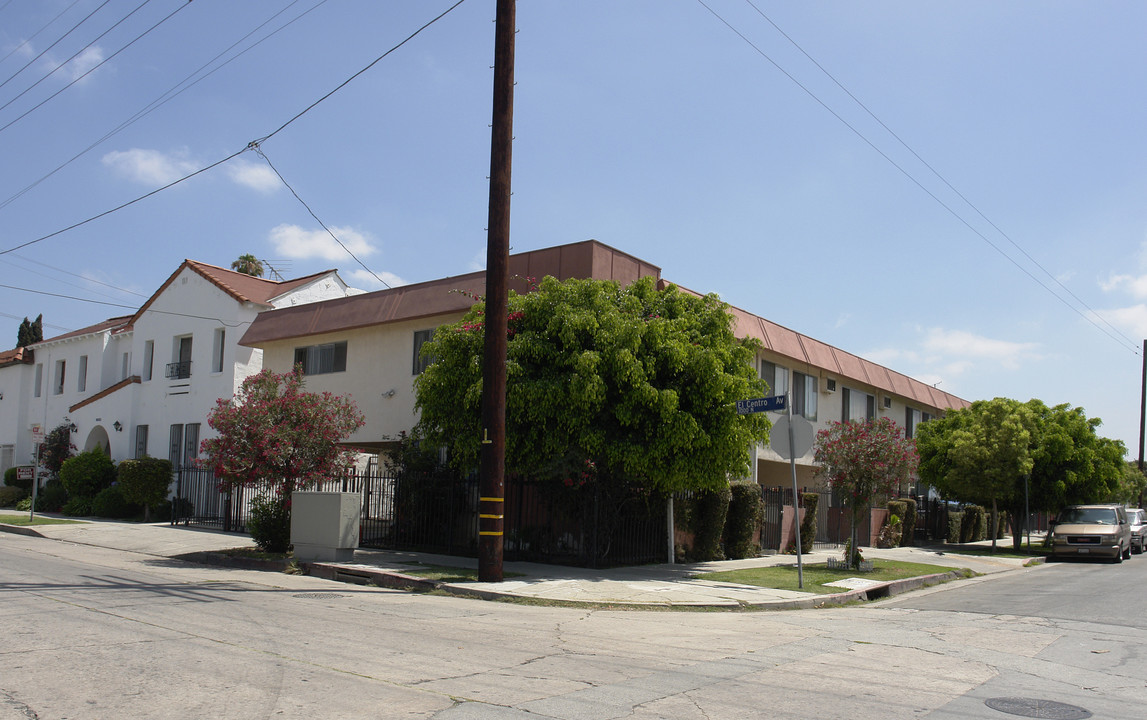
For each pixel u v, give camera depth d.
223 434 17.06
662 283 20.09
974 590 16.44
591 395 14.67
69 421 34.50
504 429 14.05
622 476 16.80
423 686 6.54
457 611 11.16
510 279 19.91
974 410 29.38
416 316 21.59
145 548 19.05
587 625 10.33
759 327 23.88
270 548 17.62
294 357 25.14
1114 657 9.03
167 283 30.95
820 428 27.38
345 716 5.64
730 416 15.83
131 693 6.00
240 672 6.73
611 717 5.89
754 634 10.03
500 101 14.04
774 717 6.09
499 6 14.16
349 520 16.16
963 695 7.02
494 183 13.99
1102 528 24.88
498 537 13.87
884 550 25.47
